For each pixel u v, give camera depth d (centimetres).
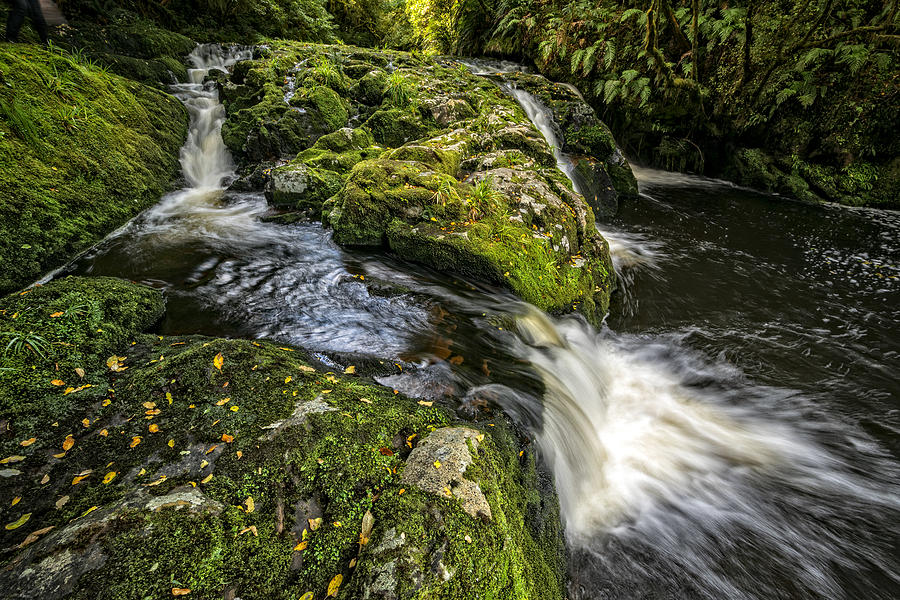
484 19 1672
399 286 422
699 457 344
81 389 234
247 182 661
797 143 966
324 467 189
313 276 438
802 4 902
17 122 440
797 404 397
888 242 722
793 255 684
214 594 143
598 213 847
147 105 670
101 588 137
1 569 142
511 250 452
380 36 1892
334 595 146
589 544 275
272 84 815
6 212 377
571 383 370
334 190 602
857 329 499
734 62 1017
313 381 247
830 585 255
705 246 720
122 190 525
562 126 1004
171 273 425
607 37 1220
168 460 192
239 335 332
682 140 1145
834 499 309
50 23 702
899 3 796
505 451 235
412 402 254
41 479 182
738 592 250
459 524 167
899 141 861
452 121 813
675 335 495
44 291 304
